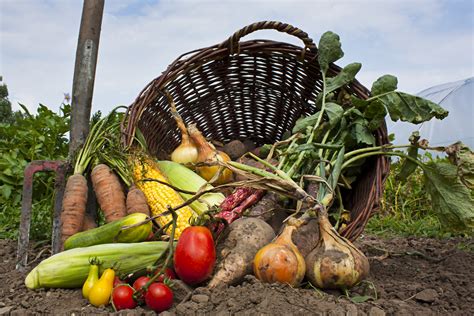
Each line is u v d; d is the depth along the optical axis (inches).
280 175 36.4
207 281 34.0
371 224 66.4
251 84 53.2
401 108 43.4
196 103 52.9
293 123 54.4
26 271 42.0
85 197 42.0
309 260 33.9
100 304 32.6
